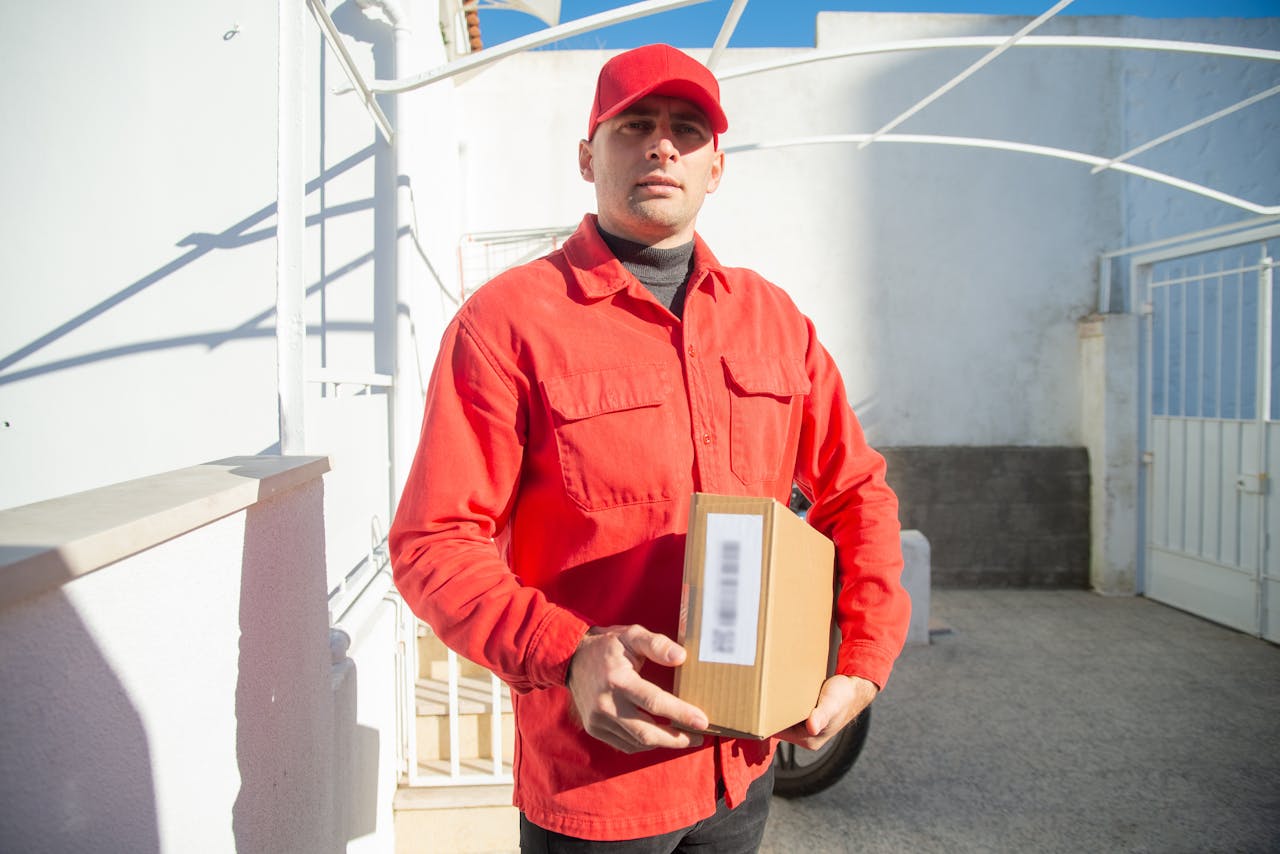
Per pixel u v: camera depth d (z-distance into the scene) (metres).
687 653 0.89
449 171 4.45
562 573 1.06
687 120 1.13
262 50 2.67
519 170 5.64
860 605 1.13
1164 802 2.79
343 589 2.16
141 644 0.74
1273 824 2.65
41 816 0.59
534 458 1.08
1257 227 4.49
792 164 5.77
